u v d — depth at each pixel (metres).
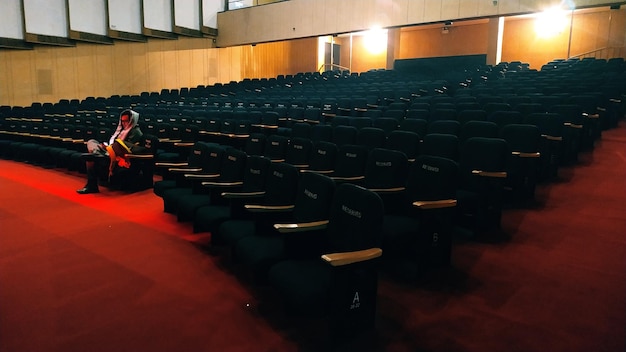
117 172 4.97
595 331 2.00
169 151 6.21
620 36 12.23
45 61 11.16
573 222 3.35
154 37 12.87
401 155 3.01
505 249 2.94
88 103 10.40
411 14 10.96
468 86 9.70
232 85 12.71
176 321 2.18
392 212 2.93
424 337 2.00
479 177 3.23
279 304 2.35
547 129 4.61
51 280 2.65
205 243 3.28
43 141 7.14
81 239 3.37
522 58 13.85
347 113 7.45
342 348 1.93
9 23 9.95
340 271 1.90
